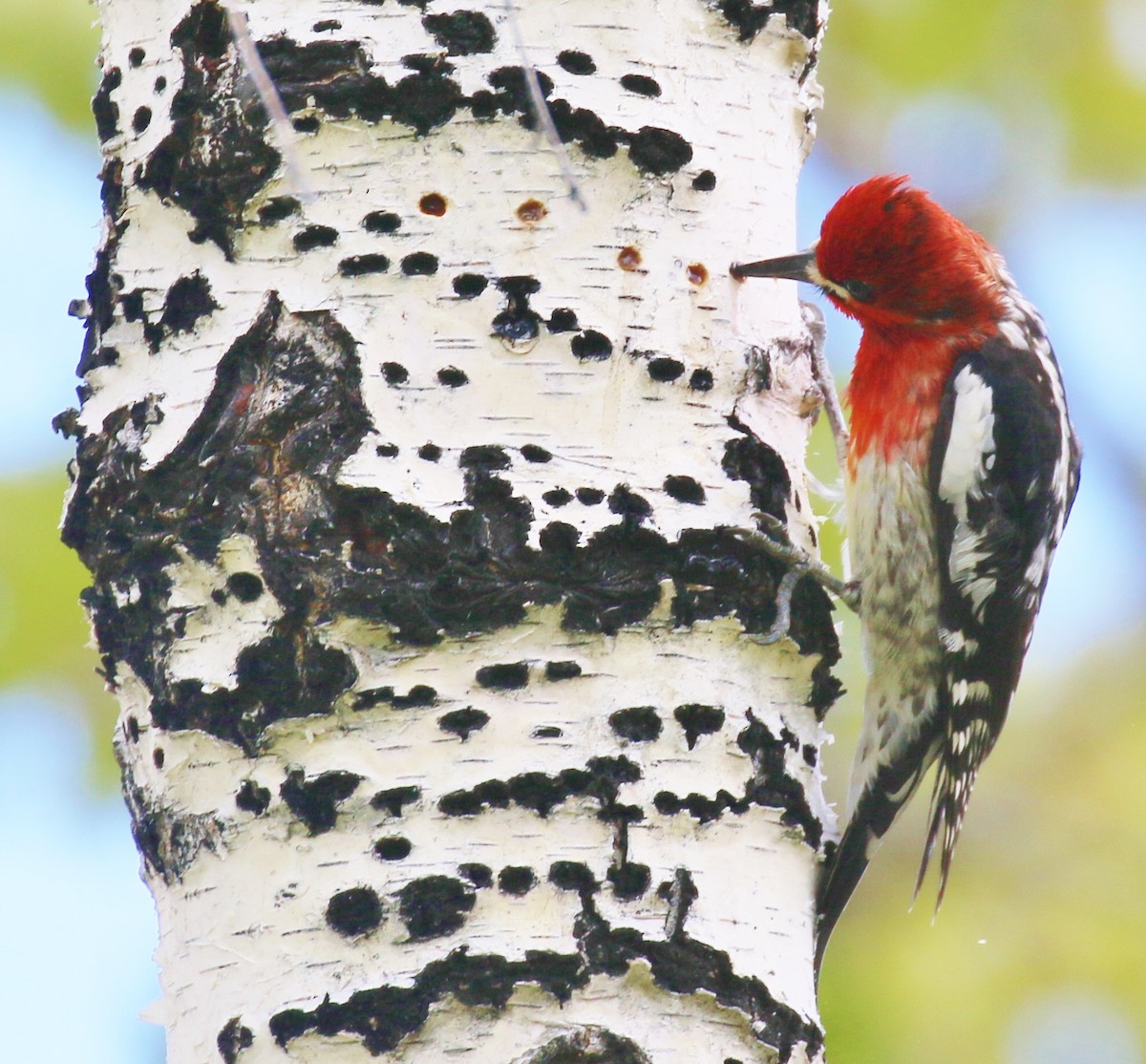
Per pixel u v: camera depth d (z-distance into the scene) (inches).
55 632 421.4
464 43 246.1
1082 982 464.4
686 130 255.3
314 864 230.1
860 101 511.5
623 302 247.1
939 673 348.2
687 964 230.8
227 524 237.1
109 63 266.2
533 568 233.9
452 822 228.5
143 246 253.8
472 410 238.7
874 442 352.2
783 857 248.4
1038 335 362.3
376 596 230.5
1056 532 361.1
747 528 250.5
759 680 251.8
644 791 234.2
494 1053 221.6
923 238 344.8
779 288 273.4
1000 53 498.6
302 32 245.1
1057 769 502.0
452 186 244.1
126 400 251.6
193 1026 234.8
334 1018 223.8
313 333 240.1
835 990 464.8
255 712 234.1
